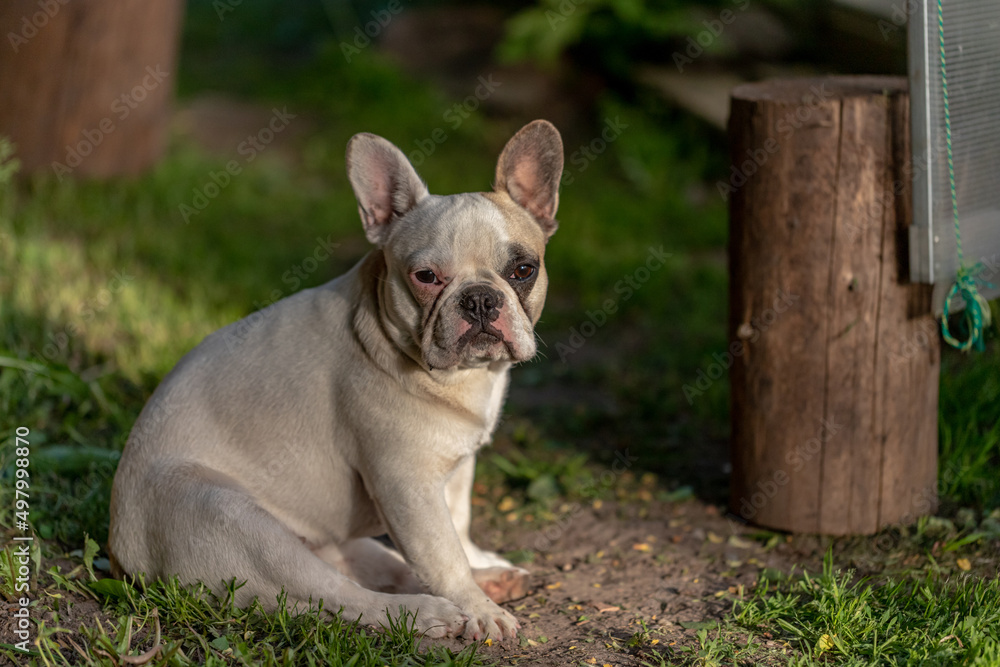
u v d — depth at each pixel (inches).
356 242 311.6
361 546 140.2
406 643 114.3
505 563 145.2
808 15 381.1
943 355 194.5
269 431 126.5
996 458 172.6
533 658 119.3
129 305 224.5
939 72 135.0
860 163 144.3
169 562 120.9
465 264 120.2
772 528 162.2
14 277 223.9
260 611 118.6
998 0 140.4
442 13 478.3
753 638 123.5
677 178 380.5
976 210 145.2
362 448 125.0
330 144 393.7
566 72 433.7
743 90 155.7
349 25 534.0
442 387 122.5
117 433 175.5
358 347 125.3
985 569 141.3
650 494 179.5
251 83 466.6
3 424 165.8
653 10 405.4
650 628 128.0
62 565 132.5
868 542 154.6
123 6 294.8
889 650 117.7
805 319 151.5
